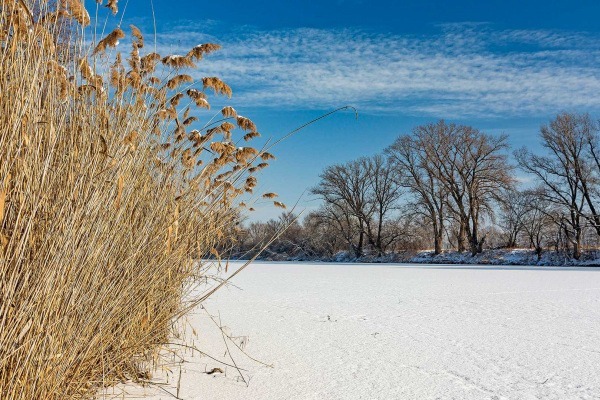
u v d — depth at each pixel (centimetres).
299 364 432
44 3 233
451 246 4953
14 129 203
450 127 4162
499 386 384
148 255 327
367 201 4697
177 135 347
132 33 307
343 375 402
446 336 576
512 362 458
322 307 815
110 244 281
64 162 245
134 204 309
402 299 958
